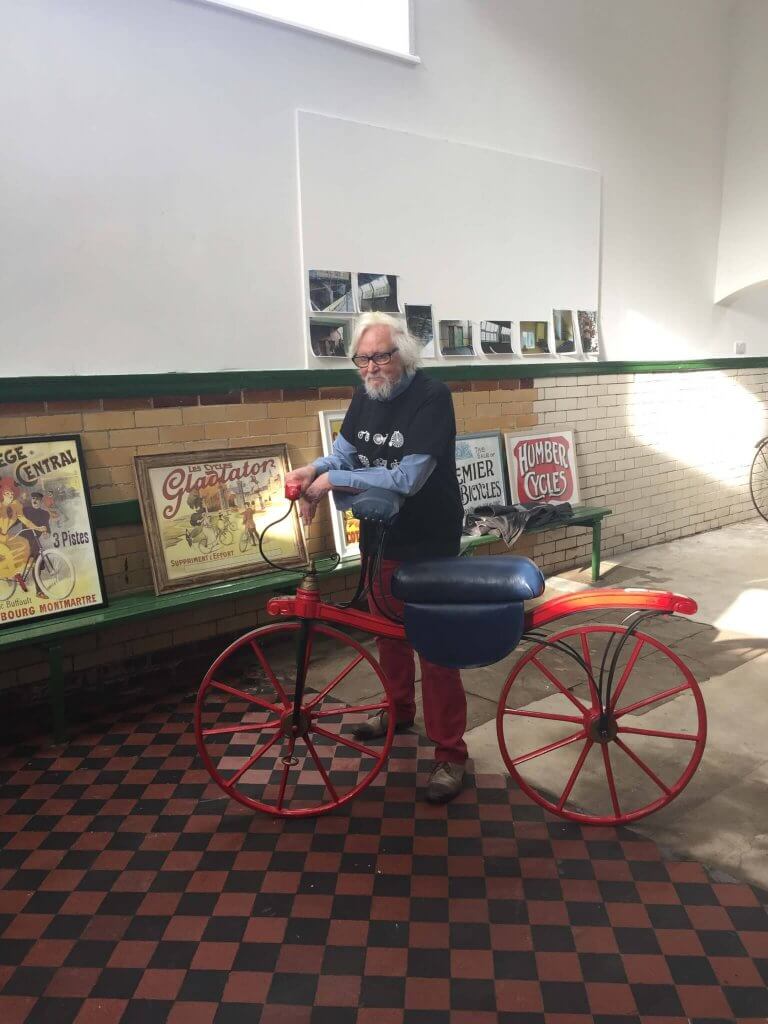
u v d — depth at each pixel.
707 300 6.73
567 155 5.47
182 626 3.97
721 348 6.94
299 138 4.10
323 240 4.26
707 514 7.00
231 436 4.02
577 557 5.89
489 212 5.01
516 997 1.98
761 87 6.30
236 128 3.89
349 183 4.32
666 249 6.30
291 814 2.74
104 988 2.03
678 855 2.52
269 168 4.03
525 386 5.38
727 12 6.36
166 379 3.74
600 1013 1.93
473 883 2.40
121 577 3.75
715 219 6.66
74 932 2.22
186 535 3.83
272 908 2.31
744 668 3.94
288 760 2.73
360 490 2.59
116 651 3.77
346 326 4.39
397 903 2.32
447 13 4.69
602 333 5.95
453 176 4.80
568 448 5.63
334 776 3.01
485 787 2.92
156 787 2.96
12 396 3.32
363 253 4.43
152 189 3.66
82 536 3.49
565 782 2.94
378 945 2.16
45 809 2.83
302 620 2.71
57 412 3.48
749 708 3.51
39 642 3.21
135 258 3.65
